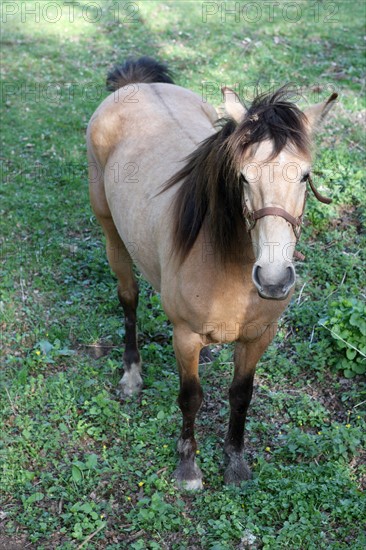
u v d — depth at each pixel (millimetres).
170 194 3594
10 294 5289
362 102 7727
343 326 4527
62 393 4367
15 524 3559
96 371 4598
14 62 9180
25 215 6258
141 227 3828
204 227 3213
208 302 3271
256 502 3588
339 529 3445
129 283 4621
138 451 3965
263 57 8953
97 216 4758
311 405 4254
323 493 3596
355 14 10500
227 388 4508
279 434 4133
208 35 9750
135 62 5113
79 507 3564
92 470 3828
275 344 4828
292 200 2645
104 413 4199
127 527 3529
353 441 3930
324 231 5777
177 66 8812
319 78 8367
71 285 5477
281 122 2682
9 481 3764
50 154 7234
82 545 3400
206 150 3174
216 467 3895
